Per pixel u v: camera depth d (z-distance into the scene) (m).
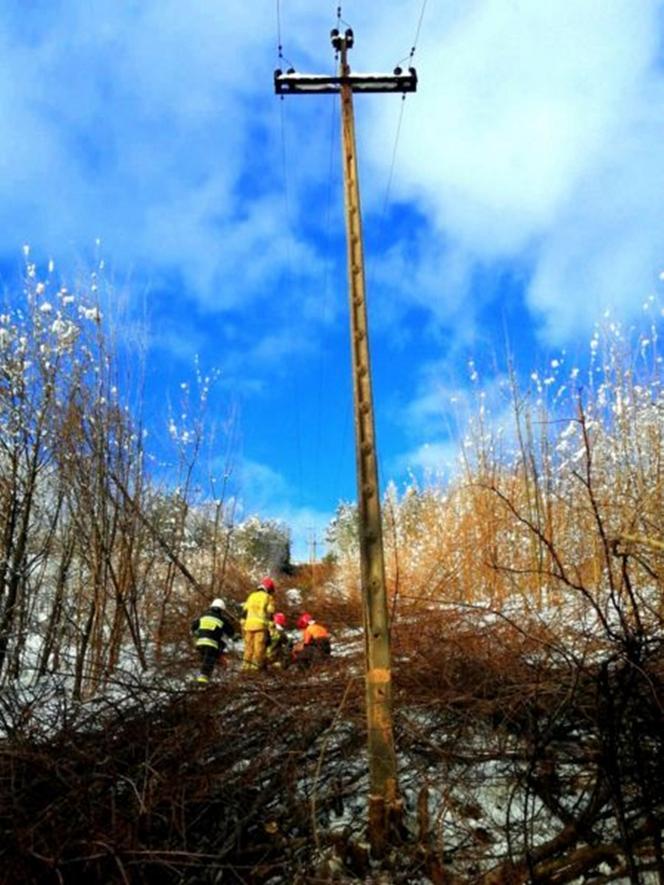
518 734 4.67
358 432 4.73
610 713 3.51
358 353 4.89
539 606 6.98
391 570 14.27
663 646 3.65
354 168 5.26
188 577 14.16
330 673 7.03
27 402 9.95
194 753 4.94
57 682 6.24
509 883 3.57
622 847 3.43
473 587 10.75
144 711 5.56
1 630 8.80
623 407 9.14
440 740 4.87
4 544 9.57
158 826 4.35
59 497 10.77
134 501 12.09
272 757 4.91
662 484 6.95
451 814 4.31
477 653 5.87
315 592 19.62
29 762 4.45
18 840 3.74
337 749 5.07
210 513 18.33
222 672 8.88
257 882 3.94
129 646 11.62
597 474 8.95
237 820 4.34
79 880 3.91
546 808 4.12
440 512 13.96
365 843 4.11
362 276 5.05
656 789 3.64
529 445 10.45
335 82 5.43
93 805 4.26
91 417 11.25
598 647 4.65
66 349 10.57
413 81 5.37
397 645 6.80
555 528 9.42
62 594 10.46
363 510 4.58
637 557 3.60
